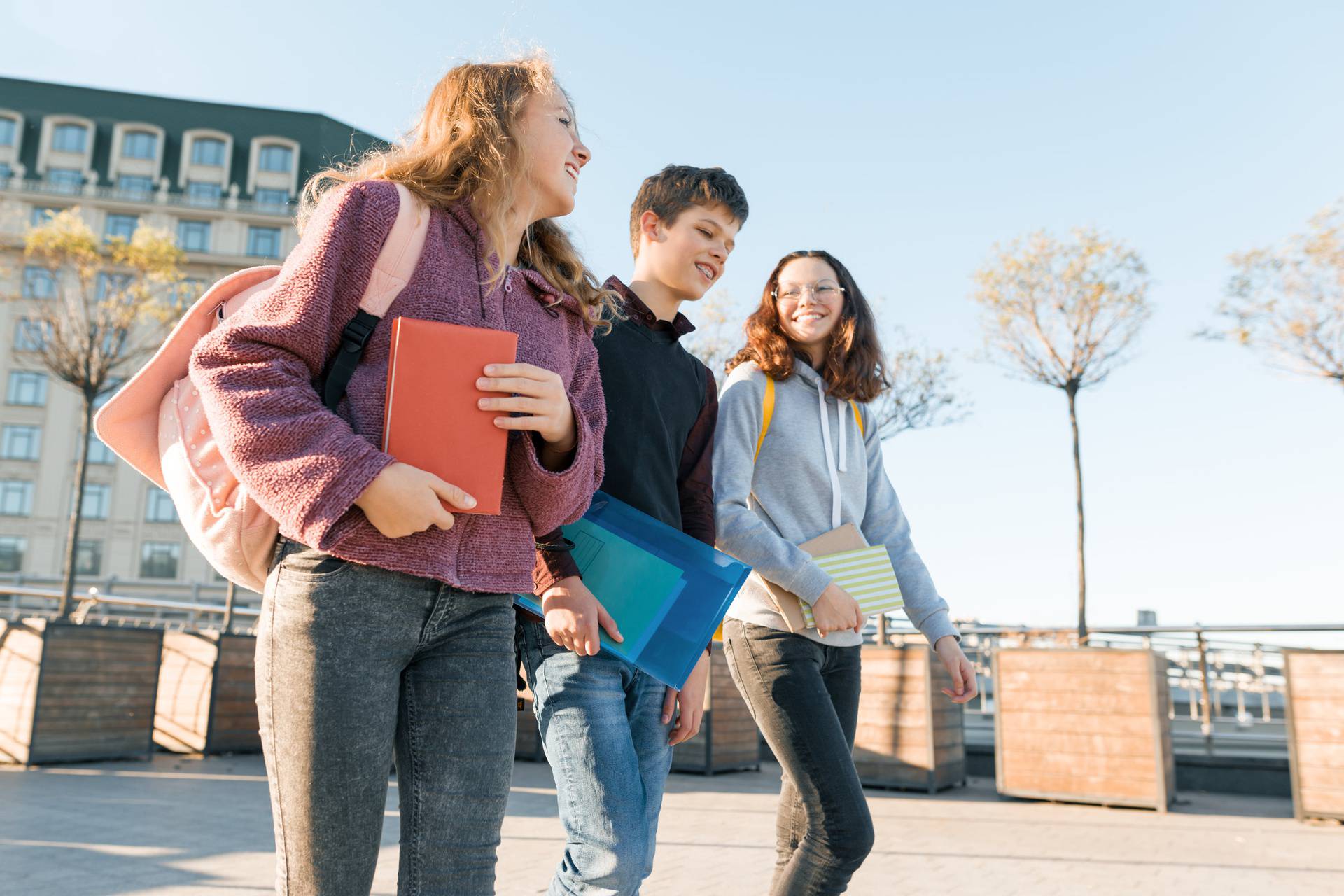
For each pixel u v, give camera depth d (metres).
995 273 11.05
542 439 1.40
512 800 6.62
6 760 7.54
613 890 1.73
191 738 8.88
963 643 9.62
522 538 1.38
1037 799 6.93
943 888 4.04
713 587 1.84
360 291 1.25
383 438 1.21
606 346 2.08
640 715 2.01
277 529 1.24
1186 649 8.05
